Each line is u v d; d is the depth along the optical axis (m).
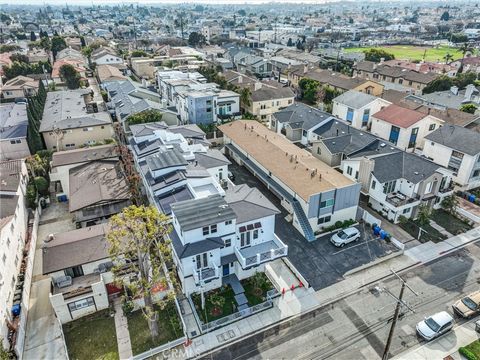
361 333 27.55
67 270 29.34
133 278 29.98
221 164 44.00
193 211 30.14
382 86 81.81
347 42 193.62
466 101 71.06
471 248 36.72
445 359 25.38
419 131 56.31
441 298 30.59
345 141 50.44
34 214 40.66
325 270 33.75
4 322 26.06
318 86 84.38
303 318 28.88
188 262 28.97
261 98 72.25
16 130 56.00
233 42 176.75
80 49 151.25
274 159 46.75
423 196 40.75
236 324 28.33
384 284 32.19
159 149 44.31
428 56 151.75
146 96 75.19
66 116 62.78
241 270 31.56
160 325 28.31
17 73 103.81
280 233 38.91
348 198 39.12
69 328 28.19
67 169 46.34
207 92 66.50
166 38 188.62
